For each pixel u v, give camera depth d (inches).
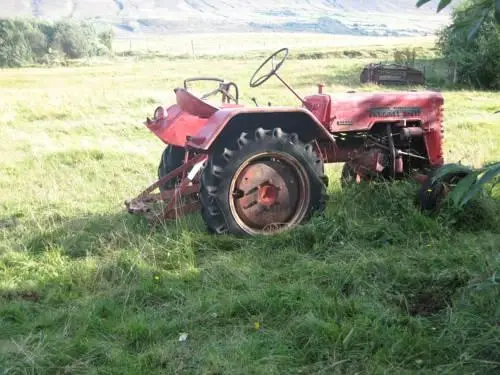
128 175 366.3
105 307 176.1
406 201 245.9
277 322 164.9
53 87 1230.3
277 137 232.8
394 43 3464.6
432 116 277.1
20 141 492.1
